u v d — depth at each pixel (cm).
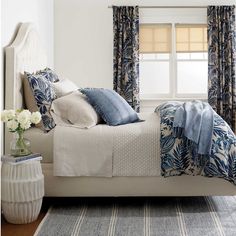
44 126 335
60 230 280
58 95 378
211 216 307
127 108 364
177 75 647
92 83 623
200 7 618
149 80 648
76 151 321
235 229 280
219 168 307
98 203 341
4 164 287
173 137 317
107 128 330
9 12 352
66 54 620
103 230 280
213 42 611
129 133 324
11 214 288
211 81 611
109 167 321
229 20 607
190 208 327
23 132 301
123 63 611
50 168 326
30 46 392
